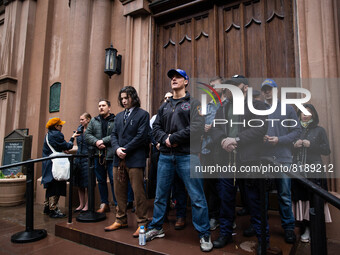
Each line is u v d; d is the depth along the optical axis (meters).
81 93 4.71
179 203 2.65
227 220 2.19
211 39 3.96
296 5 3.12
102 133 3.42
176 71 2.31
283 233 2.46
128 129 2.51
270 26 3.47
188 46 4.19
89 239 2.48
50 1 6.12
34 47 6.22
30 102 6.02
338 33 2.73
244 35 3.66
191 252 2.02
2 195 4.41
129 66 4.41
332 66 2.68
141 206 2.45
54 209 3.62
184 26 4.28
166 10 4.31
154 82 4.39
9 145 5.37
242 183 2.92
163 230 2.54
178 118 2.24
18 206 4.45
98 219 2.92
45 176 3.63
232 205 2.21
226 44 3.82
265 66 3.43
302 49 2.94
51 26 6.10
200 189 2.14
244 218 2.97
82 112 4.69
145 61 4.34
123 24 4.76
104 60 4.80
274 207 3.22
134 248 2.16
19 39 6.36
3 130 5.93
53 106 5.66
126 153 2.44
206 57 3.99
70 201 2.91
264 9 3.54
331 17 2.77
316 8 2.88
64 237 2.71
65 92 4.79
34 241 2.63
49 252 2.36
